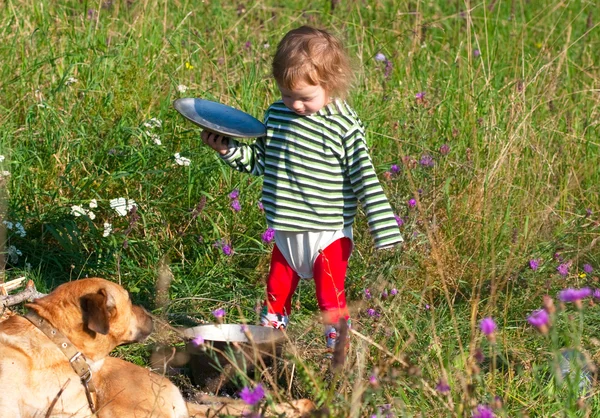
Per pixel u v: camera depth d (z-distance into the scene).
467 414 3.28
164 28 7.45
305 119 4.27
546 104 7.36
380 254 5.06
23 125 6.29
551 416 3.67
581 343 4.45
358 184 4.30
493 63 7.86
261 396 2.98
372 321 4.43
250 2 9.32
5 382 3.50
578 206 6.52
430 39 8.91
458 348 4.48
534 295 5.00
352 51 8.02
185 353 4.33
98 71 6.82
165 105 6.38
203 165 5.90
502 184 6.14
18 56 7.01
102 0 8.09
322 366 4.06
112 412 3.71
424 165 5.82
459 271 5.41
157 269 5.20
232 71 7.41
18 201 5.50
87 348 3.74
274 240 4.61
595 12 10.41
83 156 5.94
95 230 5.25
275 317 4.49
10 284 4.64
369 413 3.58
